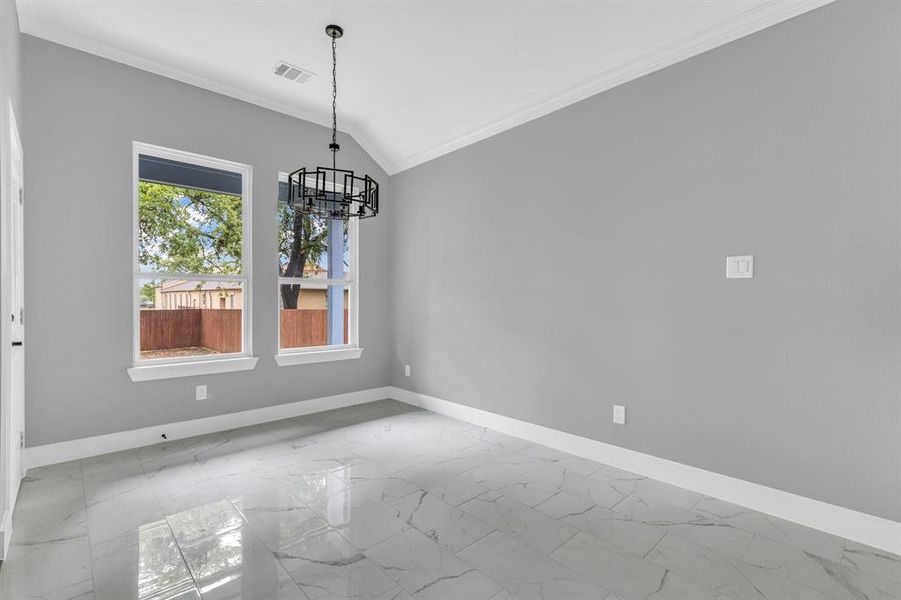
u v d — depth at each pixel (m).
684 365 2.60
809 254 2.16
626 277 2.86
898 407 1.94
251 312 3.76
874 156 1.99
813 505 2.15
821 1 2.10
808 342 2.17
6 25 2.04
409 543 2.00
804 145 2.17
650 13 2.45
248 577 1.75
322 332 4.41
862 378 2.03
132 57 3.12
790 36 2.21
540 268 3.37
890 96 1.95
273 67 3.28
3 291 1.88
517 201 3.53
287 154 3.96
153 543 1.98
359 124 4.32
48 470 2.77
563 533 2.10
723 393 2.45
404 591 1.68
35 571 1.77
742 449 2.38
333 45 2.97
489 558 1.90
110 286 3.08
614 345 2.92
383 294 4.77
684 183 2.59
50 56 2.85
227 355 3.67
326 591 1.67
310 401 4.17
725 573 1.80
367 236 4.63
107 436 3.07
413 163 4.47
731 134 2.41
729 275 2.42
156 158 3.40
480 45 2.93
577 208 3.13
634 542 2.03
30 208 2.77
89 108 2.99
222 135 3.58
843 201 2.07
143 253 3.35
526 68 3.06
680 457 2.62
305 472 2.79
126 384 3.16
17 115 2.51
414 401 4.52
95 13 2.69
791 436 2.22
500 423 3.67
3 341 1.89
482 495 2.49
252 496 2.45
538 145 3.38
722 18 2.37
